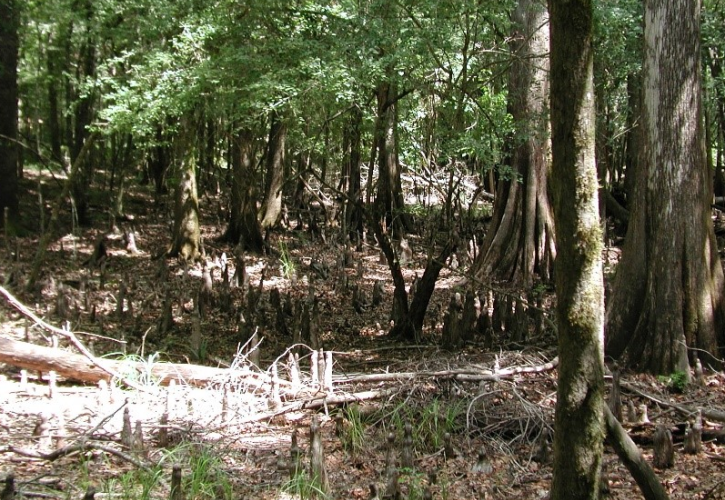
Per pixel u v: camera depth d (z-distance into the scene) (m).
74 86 19.02
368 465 5.59
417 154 11.74
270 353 9.33
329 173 22.66
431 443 6.02
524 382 7.13
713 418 6.39
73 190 18.17
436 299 12.81
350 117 10.63
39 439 5.73
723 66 14.85
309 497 4.82
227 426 6.16
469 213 16.41
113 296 12.38
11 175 17.22
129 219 20.08
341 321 11.36
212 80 9.91
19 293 11.66
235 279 14.00
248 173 17.86
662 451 5.54
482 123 10.12
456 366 7.29
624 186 19.34
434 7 8.41
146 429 6.04
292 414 6.56
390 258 10.21
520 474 5.45
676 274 7.91
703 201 8.07
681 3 7.92
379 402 6.66
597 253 3.66
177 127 16.31
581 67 3.51
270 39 9.38
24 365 6.95
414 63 8.93
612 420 3.86
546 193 13.70
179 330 10.41
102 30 15.16
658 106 8.05
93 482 4.96
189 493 4.81
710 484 5.23
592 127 3.59
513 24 10.08
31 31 19.78
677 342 7.82
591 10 3.48
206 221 20.81
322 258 17.00
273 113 12.80
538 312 9.95
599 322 3.70
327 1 9.24
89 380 7.20
